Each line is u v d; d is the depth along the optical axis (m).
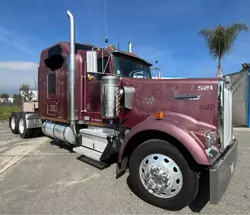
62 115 5.71
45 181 4.02
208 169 2.79
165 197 3.05
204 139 2.91
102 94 4.04
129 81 4.00
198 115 3.33
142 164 3.25
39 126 8.17
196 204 3.18
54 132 6.11
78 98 5.12
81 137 5.00
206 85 3.31
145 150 3.19
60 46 5.62
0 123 13.62
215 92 3.25
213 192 2.71
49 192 3.57
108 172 4.46
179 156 2.93
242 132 9.71
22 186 3.80
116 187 3.76
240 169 4.63
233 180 4.03
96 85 4.71
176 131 2.96
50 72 6.22
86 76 4.93
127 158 3.59
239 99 11.56
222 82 3.31
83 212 2.97
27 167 4.79
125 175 4.29
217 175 2.69
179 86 3.50
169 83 3.59
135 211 3.01
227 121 3.61
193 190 2.88
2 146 6.86
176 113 3.47
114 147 4.22
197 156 2.77
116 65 4.53
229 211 3.00
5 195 3.47
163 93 3.62
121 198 3.37
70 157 5.52
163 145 3.05
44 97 6.64
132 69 4.88
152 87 3.73
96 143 4.52
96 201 3.28
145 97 3.80
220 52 13.24
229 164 3.21
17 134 9.05
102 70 4.56
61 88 5.71
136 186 3.32
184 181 2.91
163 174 3.03
